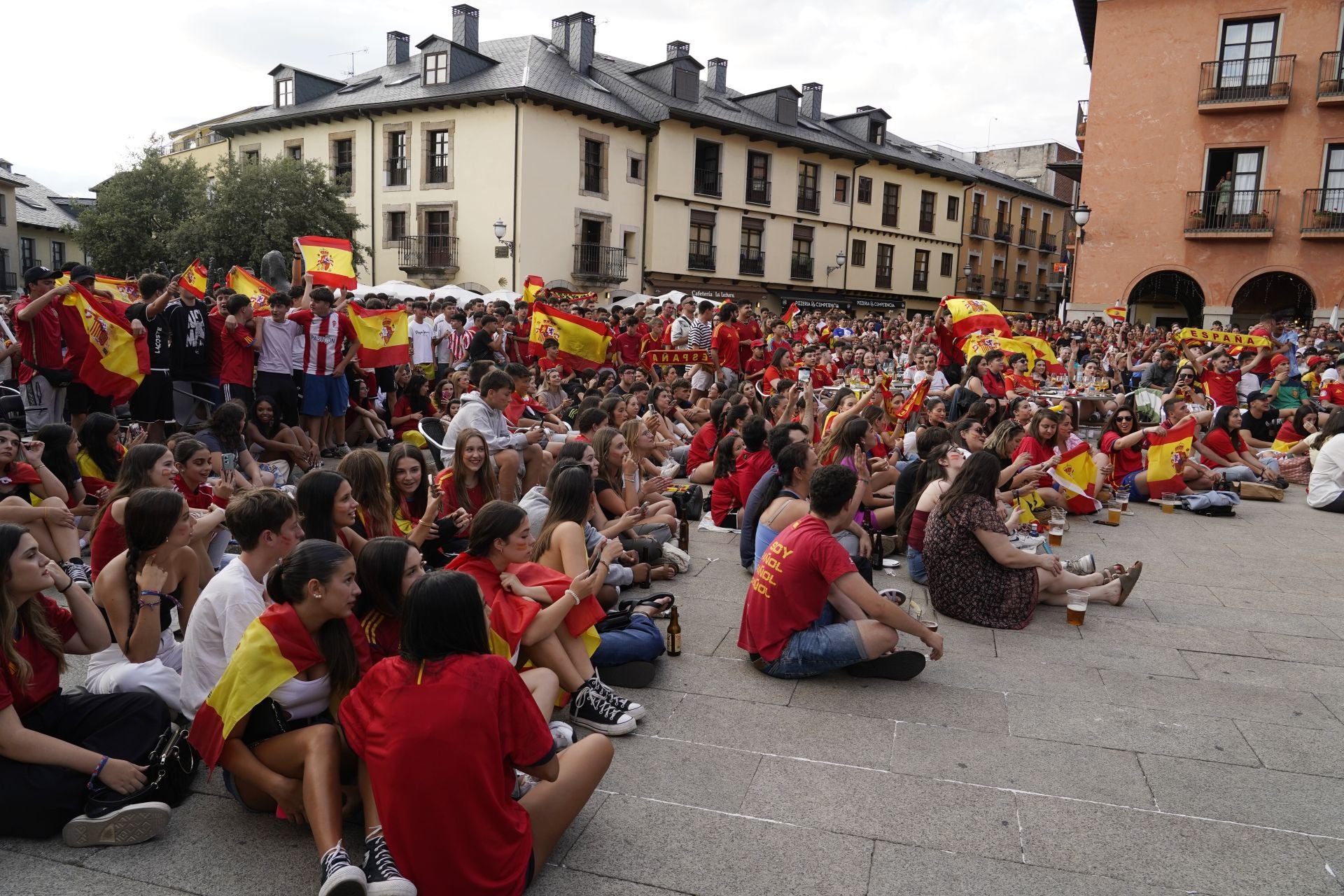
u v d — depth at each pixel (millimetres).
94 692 3627
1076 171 33719
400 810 2570
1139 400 12047
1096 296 27156
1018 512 6723
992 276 48906
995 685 4703
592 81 32500
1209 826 3404
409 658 2666
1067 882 3047
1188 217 25906
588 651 4258
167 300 8672
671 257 33344
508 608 3811
